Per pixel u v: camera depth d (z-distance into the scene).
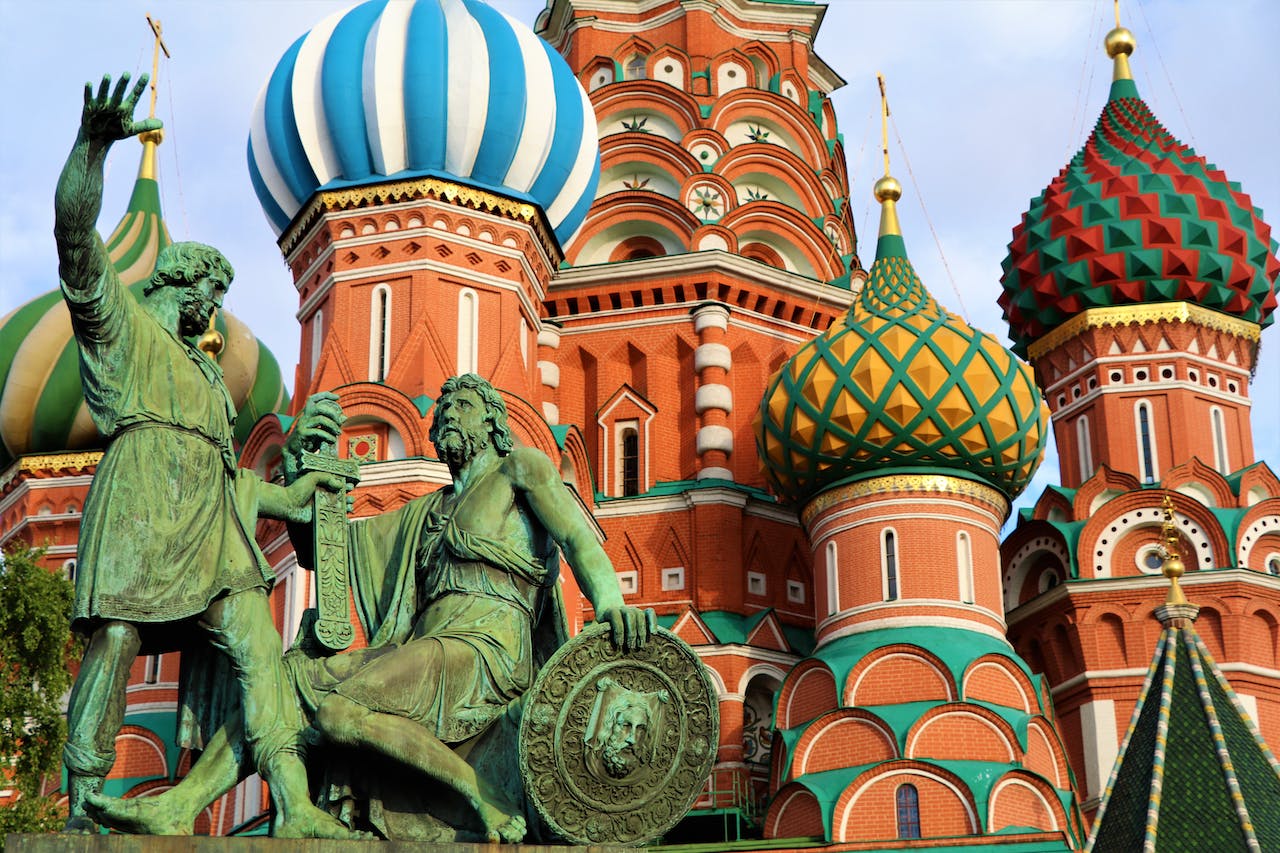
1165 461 47.25
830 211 52.38
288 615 37.91
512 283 41.81
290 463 11.68
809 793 39.19
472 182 41.88
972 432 41.97
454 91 41.81
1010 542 48.00
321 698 10.73
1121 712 44.56
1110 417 47.97
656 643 10.83
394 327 40.72
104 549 10.41
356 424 39.28
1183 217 48.78
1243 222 49.56
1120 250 48.56
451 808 10.76
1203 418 47.94
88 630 10.42
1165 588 45.19
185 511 10.61
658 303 48.56
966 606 41.22
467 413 11.76
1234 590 45.03
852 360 42.53
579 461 43.25
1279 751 44.25
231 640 10.66
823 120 54.59
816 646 42.34
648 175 51.00
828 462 42.53
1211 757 33.22
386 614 11.58
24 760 34.34
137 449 10.62
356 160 42.06
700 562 45.66
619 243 50.44
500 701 10.99
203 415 10.90
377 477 38.28
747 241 51.00
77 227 10.38
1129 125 51.78
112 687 10.23
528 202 42.31
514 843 10.38
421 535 11.62
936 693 39.81
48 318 48.94
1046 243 49.59
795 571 46.78
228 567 10.70
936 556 41.50
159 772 43.53
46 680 34.94
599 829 10.58
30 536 48.25
